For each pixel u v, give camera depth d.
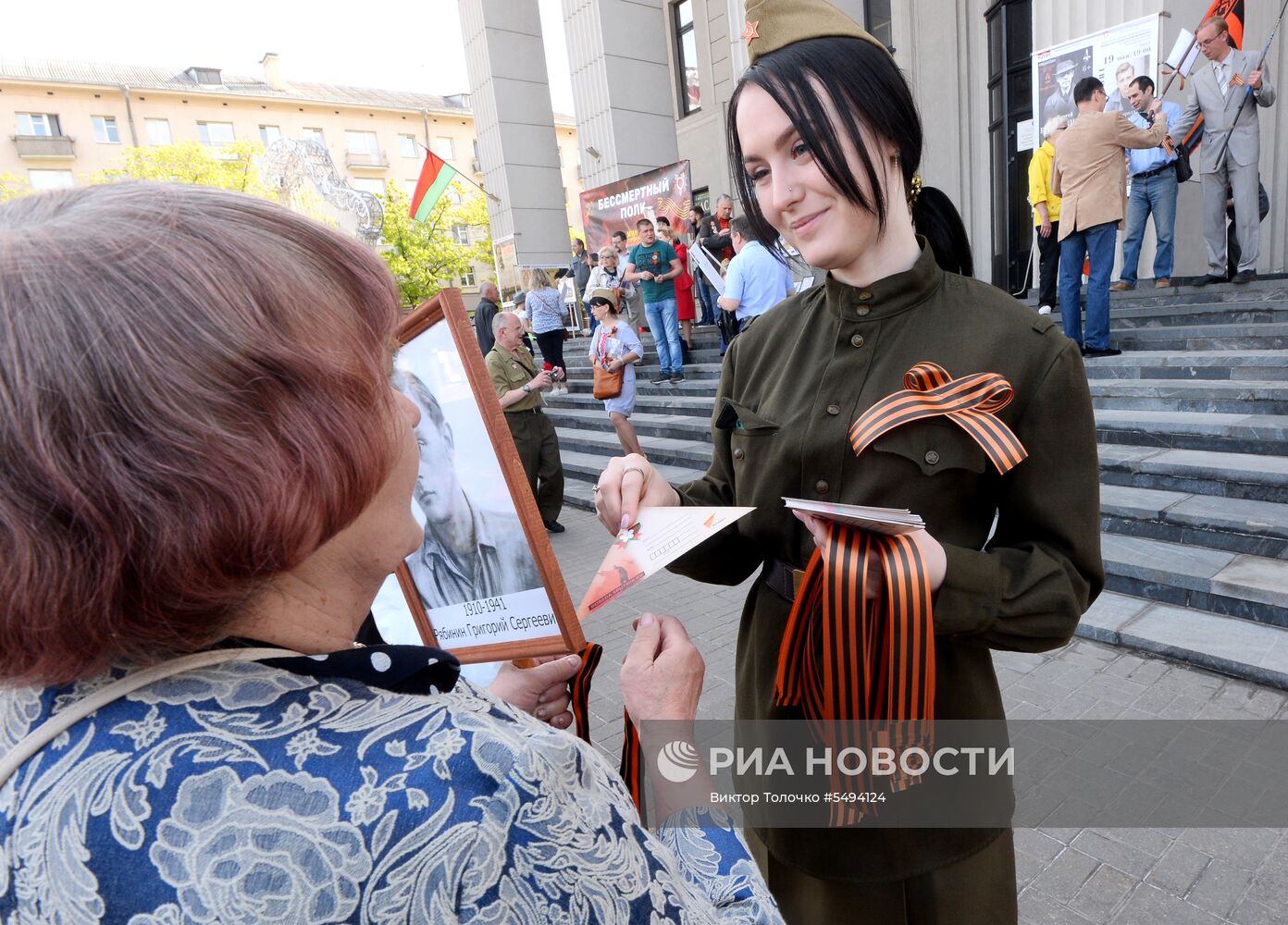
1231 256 5.62
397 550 0.56
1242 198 5.39
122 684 0.43
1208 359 4.45
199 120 37.03
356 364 0.44
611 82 11.22
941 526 0.94
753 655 1.12
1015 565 0.88
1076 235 5.01
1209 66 5.39
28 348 0.36
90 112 35.19
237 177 32.06
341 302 0.45
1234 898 1.95
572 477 7.28
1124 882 2.03
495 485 0.82
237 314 0.39
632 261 8.14
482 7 12.67
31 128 34.38
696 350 8.85
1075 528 0.90
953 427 0.90
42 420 0.36
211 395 0.38
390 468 0.49
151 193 0.43
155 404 0.37
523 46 13.05
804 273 5.67
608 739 2.93
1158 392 4.41
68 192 0.44
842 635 0.80
